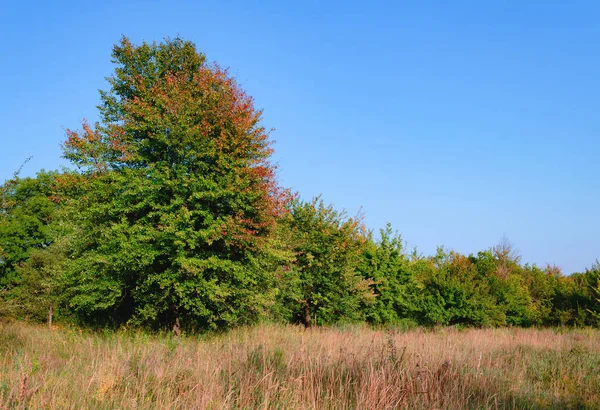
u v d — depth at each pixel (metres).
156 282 15.80
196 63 20.08
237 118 16.53
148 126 16.25
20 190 35.09
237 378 7.48
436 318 25.50
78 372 7.75
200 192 15.12
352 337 13.40
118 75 19.89
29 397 6.02
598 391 8.77
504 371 9.98
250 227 16.88
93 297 15.58
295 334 15.06
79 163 17.98
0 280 32.22
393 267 27.33
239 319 18.03
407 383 7.27
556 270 49.22
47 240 34.69
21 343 11.97
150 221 15.75
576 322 30.14
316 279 22.44
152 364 8.02
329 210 23.59
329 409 6.61
